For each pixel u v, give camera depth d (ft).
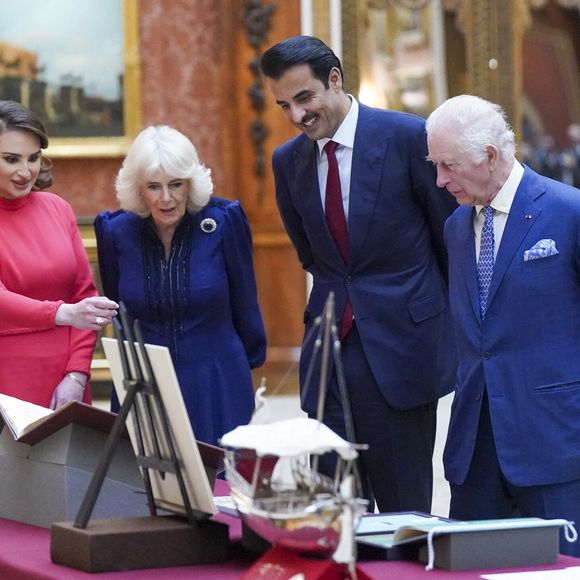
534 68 78.79
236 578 10.80
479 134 13.92
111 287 17.99
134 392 11.56
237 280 17.70
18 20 43.60
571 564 11.30
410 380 17.51
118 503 13.03
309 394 17.84
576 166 79.20
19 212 17.71
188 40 44.45
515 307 14.12
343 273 17.75
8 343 17.29
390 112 17.75
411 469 17.84
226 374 17.47
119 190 17.13
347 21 50.44
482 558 11.03
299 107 16.78
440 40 55.72
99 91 43.75
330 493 10.28
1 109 16.98
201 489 11.33
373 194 17.46
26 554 11.85
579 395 13.96
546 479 13.88
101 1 43.68
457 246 14.82
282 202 18.53
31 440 13.23
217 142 44.96
